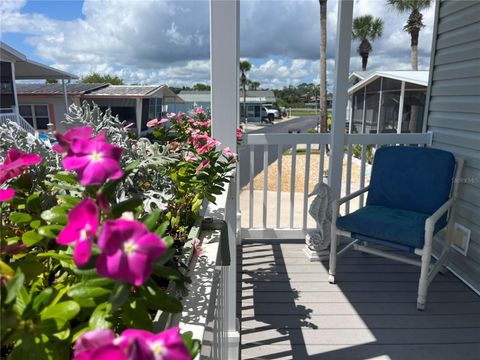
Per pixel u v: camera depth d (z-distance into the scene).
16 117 11.33
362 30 19.53
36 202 0.82
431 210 2.66
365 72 15.29
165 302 0.56
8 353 0.60
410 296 2.53
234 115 1.78
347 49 2.97
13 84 11.35
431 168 2.69
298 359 1.93
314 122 31.06
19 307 0.51
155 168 1.19
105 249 0.43
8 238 0.75
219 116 1.78
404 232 2.35
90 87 16.45
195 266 0.93
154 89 16.31
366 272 2.88
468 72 2.69
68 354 0.54
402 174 2.79
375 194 2.91
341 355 1.96
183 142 1.73
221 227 1.22
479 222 2.55
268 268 2.96
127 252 0.43
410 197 2.75
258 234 3.53
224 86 1.75
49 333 0.50
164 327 0.66
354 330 2.17
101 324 0.51
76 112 1.13
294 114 43.00
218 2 1.66
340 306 2.42
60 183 0.80
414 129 11.14
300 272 2.89
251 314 2.34
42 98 15.34
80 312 0.58
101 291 0.52
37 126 15.55
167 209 1.14
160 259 0.54
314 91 37.25
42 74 13.98
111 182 0.64
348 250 3.25
